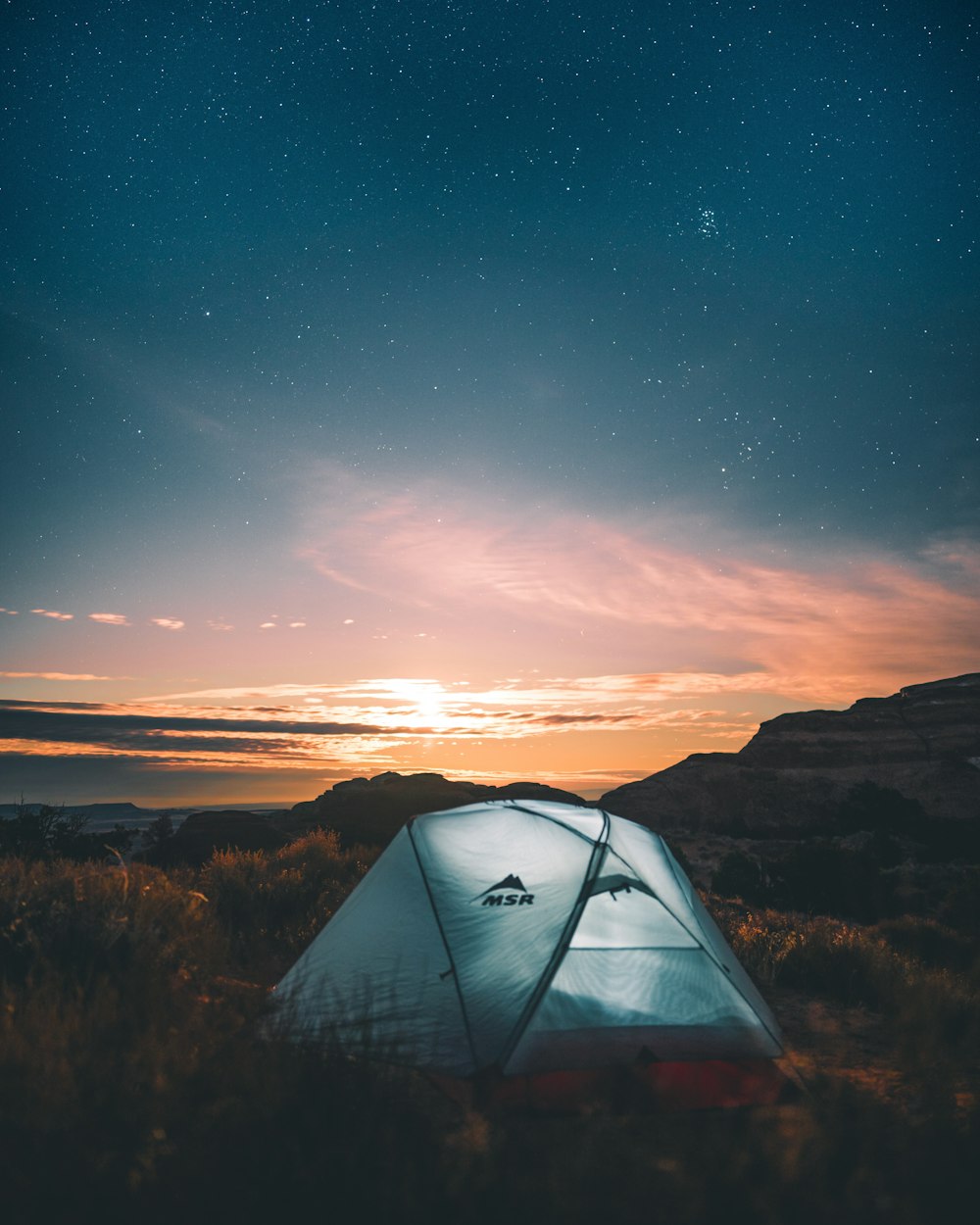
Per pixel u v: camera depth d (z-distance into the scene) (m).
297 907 9.81
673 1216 3.00
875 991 7.93
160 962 5.44
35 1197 2.74
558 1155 3.41
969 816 54.72
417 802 21.75
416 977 5.39
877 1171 3.43
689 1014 5.20
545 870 6.04
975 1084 5.22
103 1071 3.40
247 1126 3.22
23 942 5.15
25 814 15.33
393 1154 3.14
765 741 65.94
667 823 57.31
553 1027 4.93
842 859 24.33
